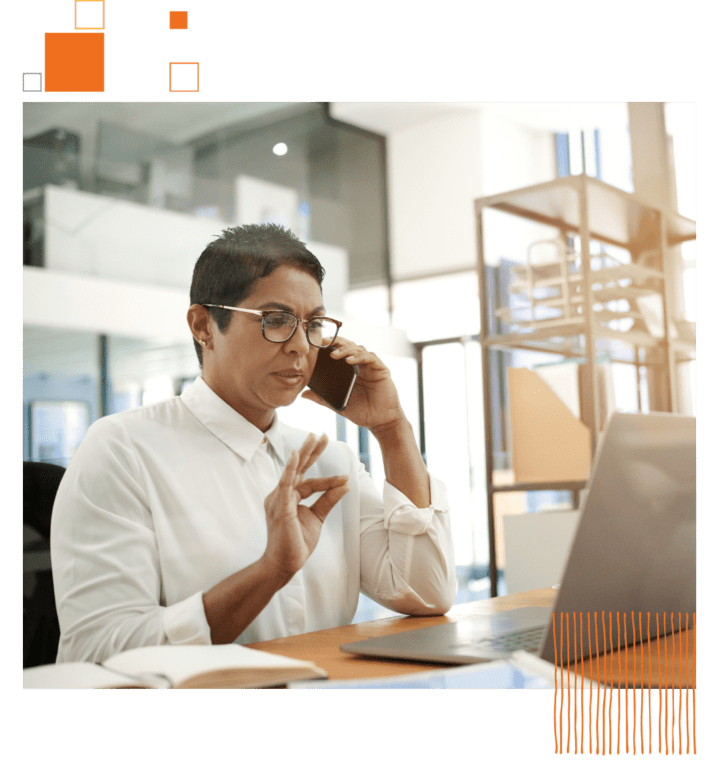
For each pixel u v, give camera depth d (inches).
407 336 199.0
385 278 205.2
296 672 26.4
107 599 34.5
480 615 39.0
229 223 181.6
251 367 40.6
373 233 207.2
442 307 196.4
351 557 47.2
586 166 151.3
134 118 163.3
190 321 42.6
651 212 111.7
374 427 46.7
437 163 193.2
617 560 29.4
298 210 203.0
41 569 43.2
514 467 106.9
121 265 154.6
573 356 107.4
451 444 187.8
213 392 42.7
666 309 111.1
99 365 141.6
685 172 120.0
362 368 46.8
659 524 31.3
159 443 40.7
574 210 110.7
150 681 25.9
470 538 171.0
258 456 43.4
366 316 206.4
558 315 108.3
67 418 136.9
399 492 45.9
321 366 46.4
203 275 41.8
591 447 101.0
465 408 188.7
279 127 196.5
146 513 38.5
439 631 34.2
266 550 32.6
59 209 148.3
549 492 115.1
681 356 111.1
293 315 40.4
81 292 141.3
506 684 27.5
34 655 41.8
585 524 27.9
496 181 177.2
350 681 26.5
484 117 180.5
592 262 109.4
